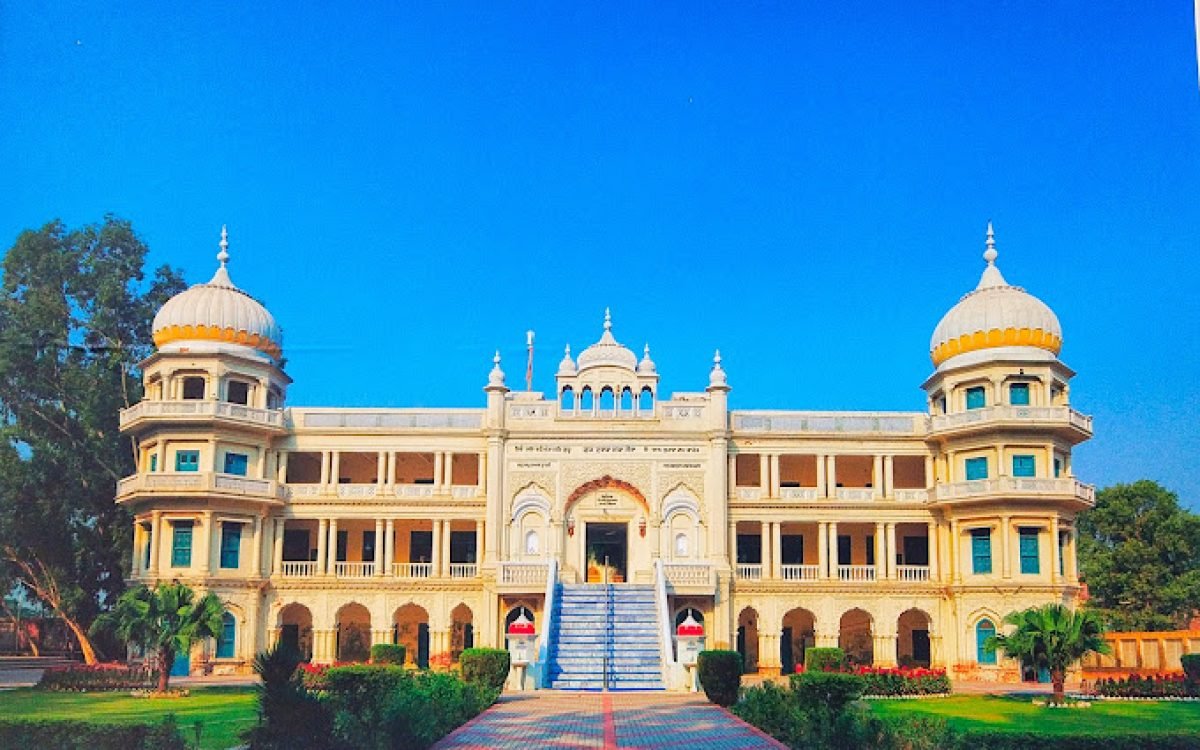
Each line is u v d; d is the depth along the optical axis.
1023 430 55.59
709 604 56.91
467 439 60.28
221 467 56.78
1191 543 66.19
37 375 61.66
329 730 22.41
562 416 59.84
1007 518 55.09
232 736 27.03
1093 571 67.12
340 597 58.38
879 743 25.02
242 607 56.31
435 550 59.44
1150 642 56.22
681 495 59.28
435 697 27.77
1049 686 49.09
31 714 31.45
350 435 60.12
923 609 57.81
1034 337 57.28
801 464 64.31
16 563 61.28
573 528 59.25
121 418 58.09
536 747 25.44
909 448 59.97
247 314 59.28
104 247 64.19
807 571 58.94
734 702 35.81
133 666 44.00
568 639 48.66
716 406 59.72
